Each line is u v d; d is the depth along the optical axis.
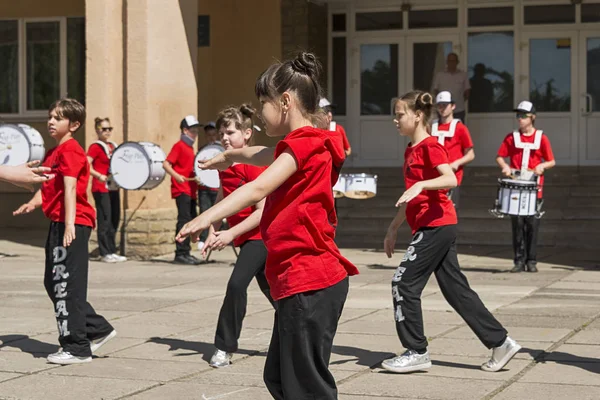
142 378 6.91
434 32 20.77
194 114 15.87
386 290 11.32
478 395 6.31
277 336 4.42
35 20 20.58
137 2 14.88
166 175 15.30
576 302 10.27
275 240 4.23
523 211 12.59
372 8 20.98
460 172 13.28
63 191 7.23
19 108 20.72
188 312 9.76
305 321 4.19
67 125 7.27
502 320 9.13
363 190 12.89
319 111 4.35
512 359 7.41
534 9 20.28
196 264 14.23
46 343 8.22
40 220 20.20
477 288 11.42
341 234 17.61
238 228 6.63
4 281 12.38
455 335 8.41
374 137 21.14
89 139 15.03
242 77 20.17
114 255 14.68
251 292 11.20
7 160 13.65
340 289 4.27
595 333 8.46
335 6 21.08
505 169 13.09
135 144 13.63
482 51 20.55
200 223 3.85
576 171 18.50
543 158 13.12
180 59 15.58
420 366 6.99
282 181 4.07
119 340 8.31
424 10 20.78
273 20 19.98
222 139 7.41
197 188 14.52
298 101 4.28
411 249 6.92
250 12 20.09
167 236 15.20
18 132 13.62
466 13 20.56
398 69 20.95
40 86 20.66
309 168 4.17
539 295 10.81
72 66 20.50
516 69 20.36
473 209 17.23
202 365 7.34
